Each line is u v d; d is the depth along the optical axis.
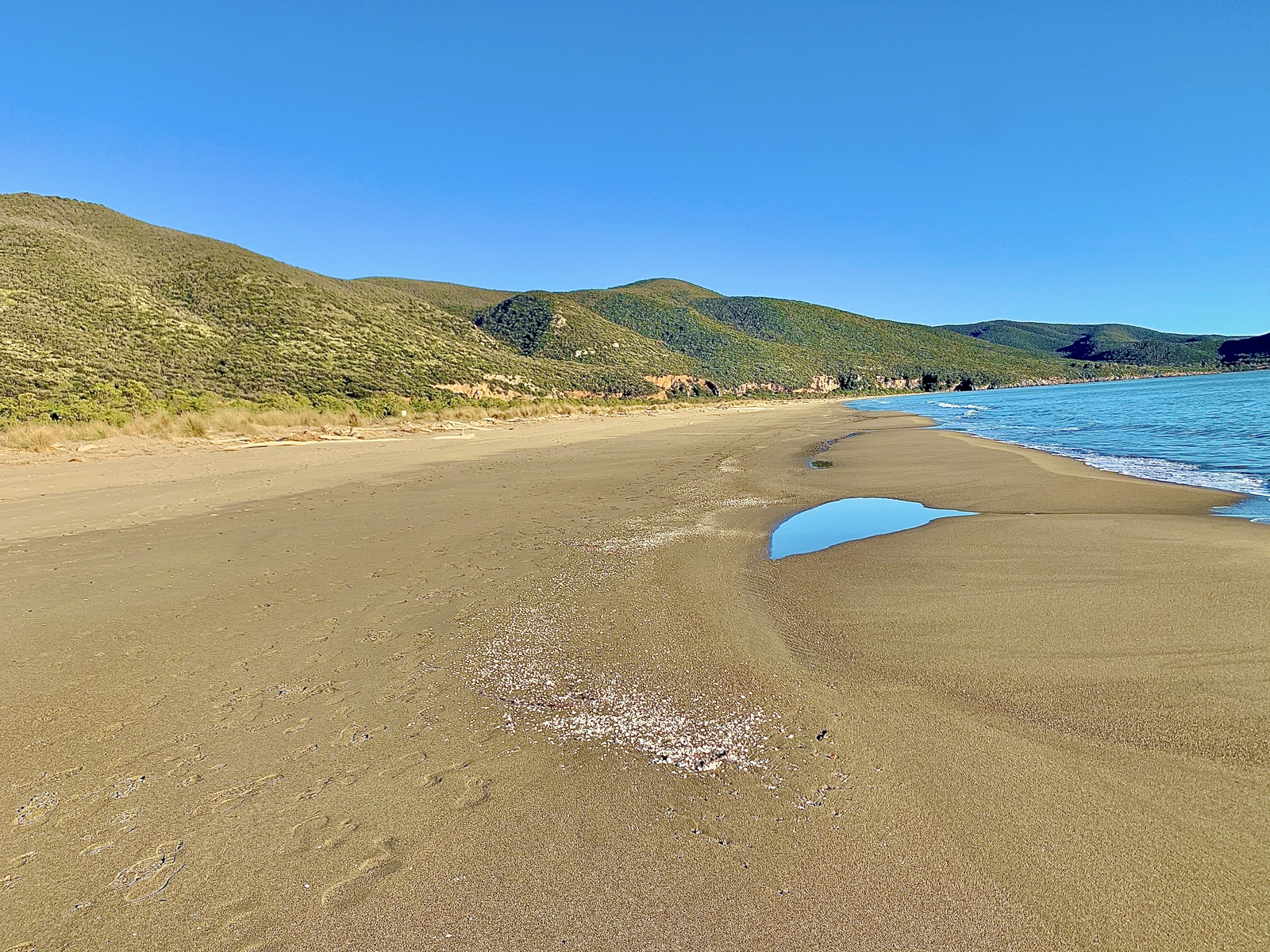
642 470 14.55
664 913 2.25
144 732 3.54
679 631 4.86
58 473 13.81
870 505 9.77
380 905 2.31
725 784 2.98
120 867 2.51
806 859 2.47
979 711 3.52
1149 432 20.12
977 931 2.12
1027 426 25.12
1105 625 4.51
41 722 3.66
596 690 3.95
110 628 5.10
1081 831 2.54
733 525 8.58
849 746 3.26
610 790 2.95
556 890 2.36
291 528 8.61
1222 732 3.15
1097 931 2.09
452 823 2.74
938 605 5.15
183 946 2.15
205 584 6.22
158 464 15.29
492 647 4.61
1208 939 2.04
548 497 10.97
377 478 13.34
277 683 4.12
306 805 2.88
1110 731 3.24
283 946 2.14
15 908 2.31
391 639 4.81
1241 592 4.95
